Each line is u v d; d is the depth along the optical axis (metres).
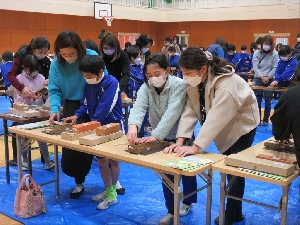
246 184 3.69
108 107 2.87
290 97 1.88
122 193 3.44
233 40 14.15
